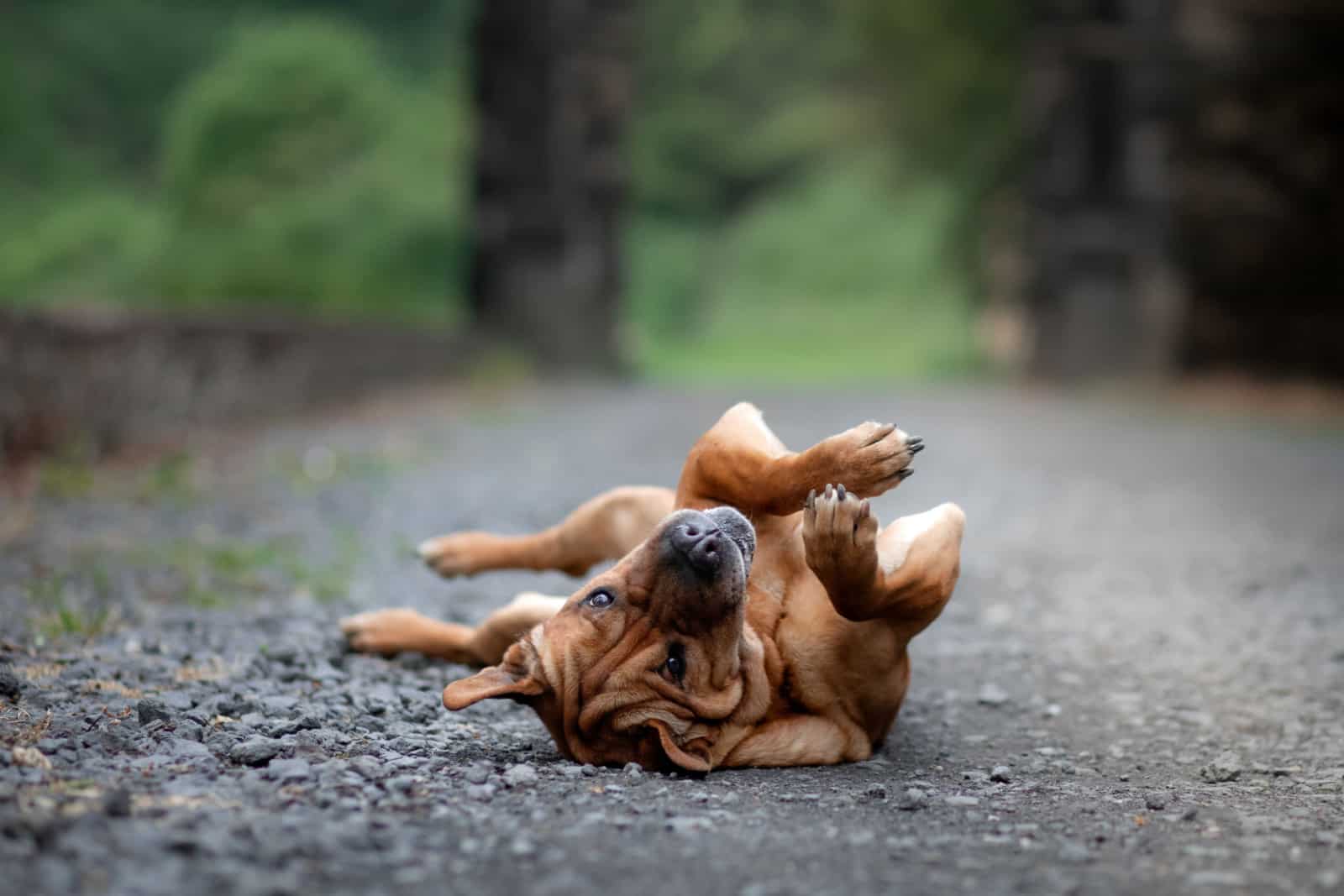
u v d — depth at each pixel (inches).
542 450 558.3
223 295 1462.8
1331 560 342.0
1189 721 203.5
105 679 193.5
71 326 454.9
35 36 2145.7
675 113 2412.6
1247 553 352.5
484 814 145.0
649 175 2364.7
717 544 160.1
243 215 1551.4
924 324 1914.4
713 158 2426.2
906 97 1430.9
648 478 473.4
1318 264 967.0
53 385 431.8
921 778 171.8
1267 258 971.3
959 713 210.1
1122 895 128.6
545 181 1025.5
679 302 2106.3
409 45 2409.0
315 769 155.4
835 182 2305.6
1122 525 402.6
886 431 167.2
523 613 201.6
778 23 2465.6
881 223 2158.0
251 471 459.8
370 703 192.9
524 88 1021.2
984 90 1362.0
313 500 404.2
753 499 175.2
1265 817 154.9
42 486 385.1
